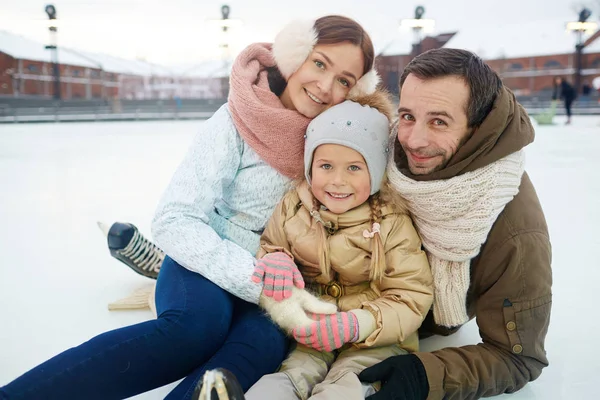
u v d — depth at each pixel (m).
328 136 1.28
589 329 1.70
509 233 1.23
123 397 1.05
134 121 20.06
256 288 1.23
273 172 1.44
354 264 1.34
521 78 35.47
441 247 1.28
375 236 1.30
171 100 24.41
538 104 22.22
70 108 21.50
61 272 2.30
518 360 1.24
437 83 1.17
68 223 3.29
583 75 33.47
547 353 1.54
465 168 1.19
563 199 4.03
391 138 1.40
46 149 8.67
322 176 1.32
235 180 1.45
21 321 1.76
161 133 12.72
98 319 1.77
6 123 18.08
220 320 1.20
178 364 1.12
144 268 1.94
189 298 1.20
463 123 1.18
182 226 1.28
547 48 34.59
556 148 8.14
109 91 34.03
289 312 1.23
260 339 1.20
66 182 5.07
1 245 2.78
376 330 1.22
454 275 1.30
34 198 4.20
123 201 4.03
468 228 1.21
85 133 12.85
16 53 30.70
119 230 1.86
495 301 1.25
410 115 1.23
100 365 1.02
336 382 1.12
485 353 1.22
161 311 1.27
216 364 1.13
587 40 33.53
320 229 1.35
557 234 2.95
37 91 31.77
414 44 21.55
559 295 2.01
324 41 1.36
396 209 1.34
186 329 1.13
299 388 1.13
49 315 1.81
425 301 1.28
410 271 1.29
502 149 1.18
